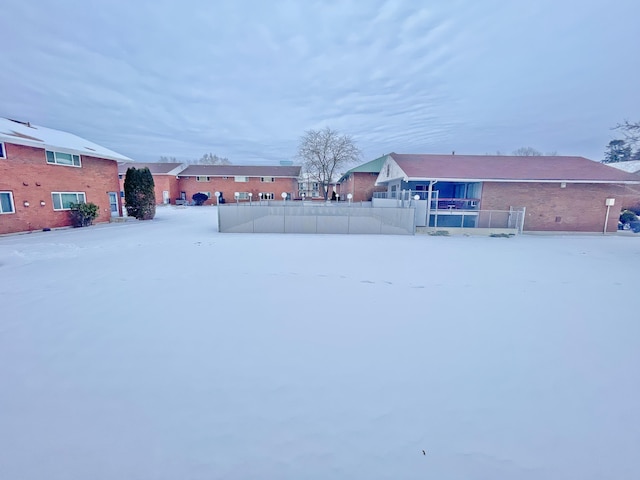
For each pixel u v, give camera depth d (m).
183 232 14.70
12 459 2.19
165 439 2.40
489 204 16.09
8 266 7.96
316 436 2.45
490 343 4.09
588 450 2.34
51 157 14.85
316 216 15.16
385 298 5.84
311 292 6.13
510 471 2.14
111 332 4.29
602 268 8.46
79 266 8.00
